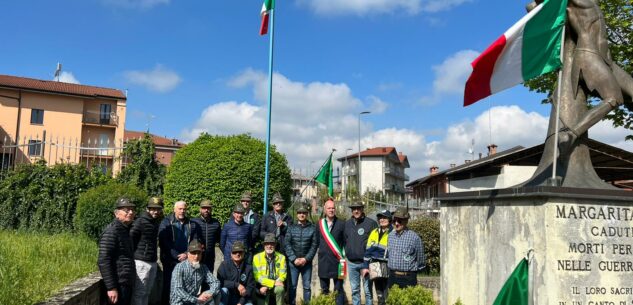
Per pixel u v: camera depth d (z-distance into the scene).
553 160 4.80
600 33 5.12
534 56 4.86
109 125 36.91
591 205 4.57
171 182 12.79
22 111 34.34
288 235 8.35
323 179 10.52
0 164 14.30
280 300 7.63
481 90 5.02
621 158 13.10
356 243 8.18
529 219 4.62
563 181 4.84
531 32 4.78
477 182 21.94
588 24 5.10
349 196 27.02
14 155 13.16
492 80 4.92
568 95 5.17
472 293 5.43
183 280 6.95
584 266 4.48
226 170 12.20
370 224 8.26
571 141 5.02
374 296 10.04
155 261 7.26
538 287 4.46
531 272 4.53
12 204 11.80
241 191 12.21
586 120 4.90
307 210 8.34
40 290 5.64
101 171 13.30
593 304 4.46
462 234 5.73
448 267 6.02
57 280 6.37
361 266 8.16
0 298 4.82
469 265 5.53
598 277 4.50
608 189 4.62
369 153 73.88
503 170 19.03
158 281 8.55
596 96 5.20
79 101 36.25
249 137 13.32
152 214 7.16
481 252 5.31
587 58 5.06
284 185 13.09
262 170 12.52
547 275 4.40
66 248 8.27
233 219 8.39
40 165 12.46
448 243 6.05
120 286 6.40
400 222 7.31
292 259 8.25
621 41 10.94
